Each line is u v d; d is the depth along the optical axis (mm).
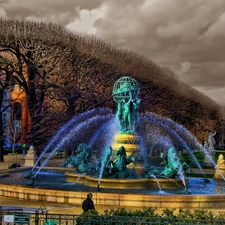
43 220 13914
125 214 12945
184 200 19141
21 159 60281
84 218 12438
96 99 58250
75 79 57406
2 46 53688
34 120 54812
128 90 26984
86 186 23547
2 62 54344
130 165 25562
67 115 57219
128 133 26969
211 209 18969
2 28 53875
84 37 62062
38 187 22391
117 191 21703
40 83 57125
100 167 25078
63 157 63656
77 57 57719
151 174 24750
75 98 57188
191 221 12055
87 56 58844
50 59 55406
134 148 26203
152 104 70000
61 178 28062
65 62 56562
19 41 53969
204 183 28781
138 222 11992
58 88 56219
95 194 19406
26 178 28109
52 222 12625
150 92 69625
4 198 21188
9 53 55656
